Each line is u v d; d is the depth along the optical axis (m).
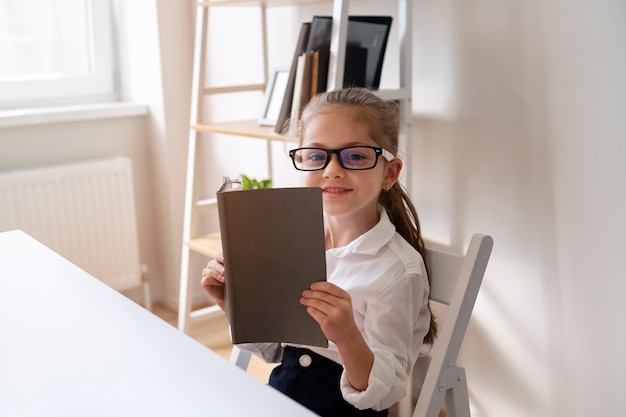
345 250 1.22
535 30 1.62
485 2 1.71
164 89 2.64
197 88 2.23
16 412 0.73
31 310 1.03
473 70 1.77
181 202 2.77
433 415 1.08
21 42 2.58
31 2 2.58
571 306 1.67
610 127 1.52
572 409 1.72
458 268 1.19
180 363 0.84
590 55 1.53
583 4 1.52
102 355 0.87
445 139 1.88
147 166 2.81
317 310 0.91
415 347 1.20
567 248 1.65
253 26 2.46
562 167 1.62
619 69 1.48
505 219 1.77
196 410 0.73
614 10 1.47
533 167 1.68
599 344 1.63
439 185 1.92
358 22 1.81
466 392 1.12
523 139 1.69
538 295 1.73
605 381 1.63
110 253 2.65
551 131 1.63
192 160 2.29
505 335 1.83
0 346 0.90
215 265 1.17
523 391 1.82
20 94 2.58
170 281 2.86
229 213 0.89
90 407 0.74
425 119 1.92
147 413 0.72
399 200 1.31
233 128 2.10
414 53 1.91
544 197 1.67
